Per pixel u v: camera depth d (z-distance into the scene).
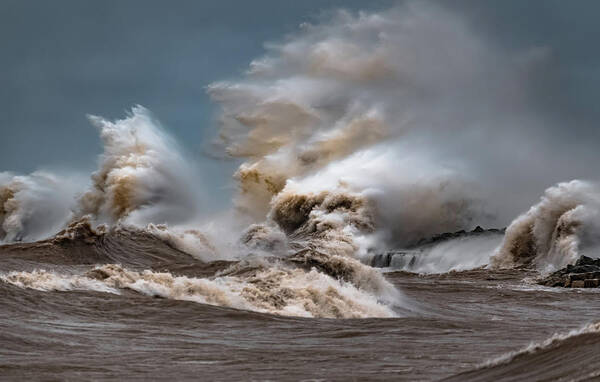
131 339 36.66
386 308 59.62
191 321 43.41
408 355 33.16
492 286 87.44
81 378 25.81
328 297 56.69
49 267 80.88
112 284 52.16
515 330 45.41
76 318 41.84
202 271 81.06
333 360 31.41
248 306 52.75
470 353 33.97
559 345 22.42
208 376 26.80
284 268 70.88
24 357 30.00
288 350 34.56
